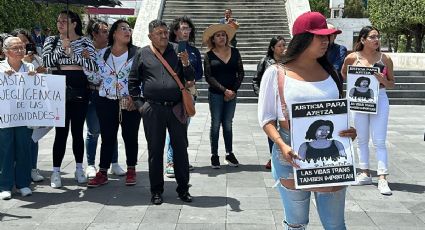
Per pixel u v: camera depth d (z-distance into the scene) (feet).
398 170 21.86
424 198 17.75
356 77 18.53
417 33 80.43
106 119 18.75
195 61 20.26
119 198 17.61
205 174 20.90
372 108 18.38
